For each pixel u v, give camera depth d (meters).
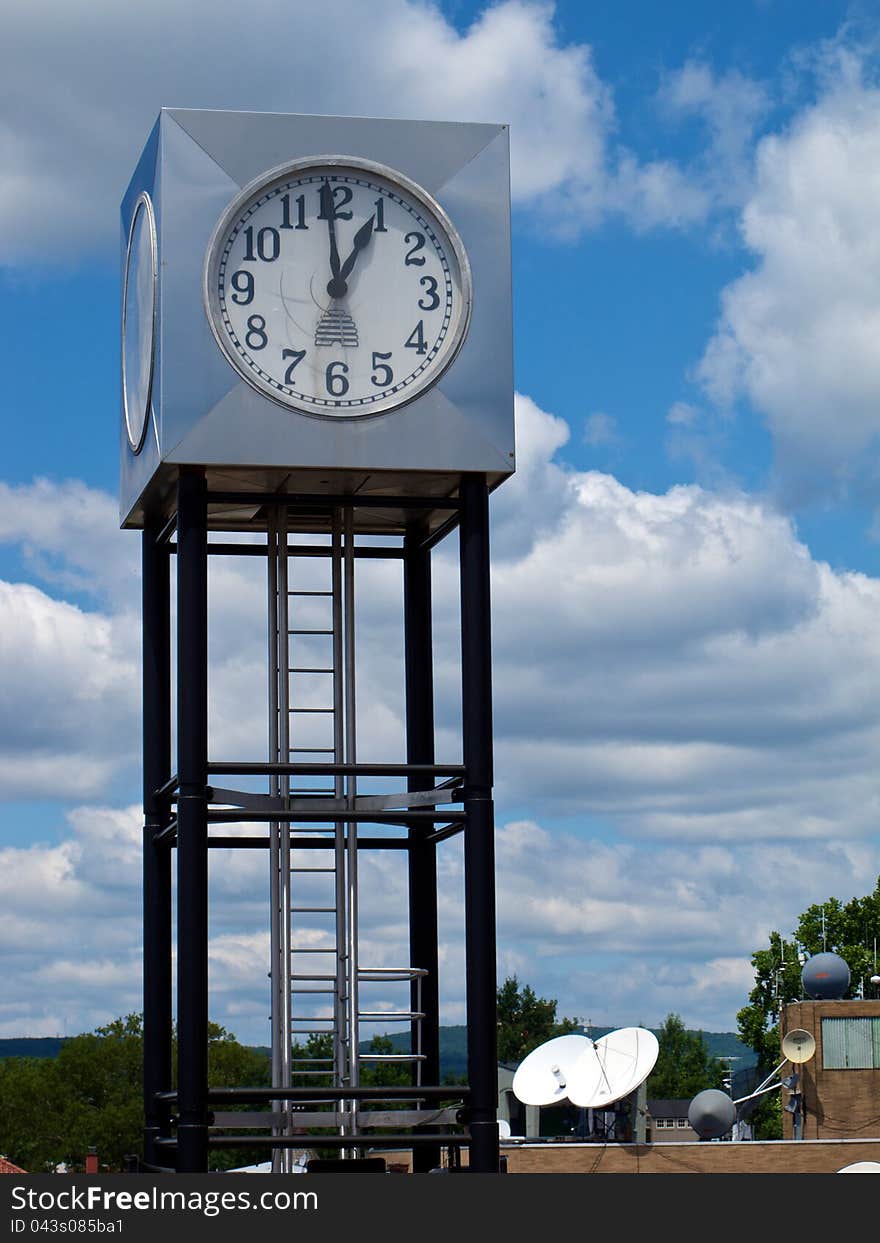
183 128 25.20
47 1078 130.12
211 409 24.72
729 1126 73.88
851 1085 77.44
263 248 25.17
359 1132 25.81
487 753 25.00
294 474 25.27
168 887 27.16
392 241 25.48
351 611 26.50
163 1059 26.78
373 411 25.03
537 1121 80.19
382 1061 25.83
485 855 24.72
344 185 25.48
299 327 25.09
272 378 24.91
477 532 25.33
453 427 25.16
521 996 176.12
